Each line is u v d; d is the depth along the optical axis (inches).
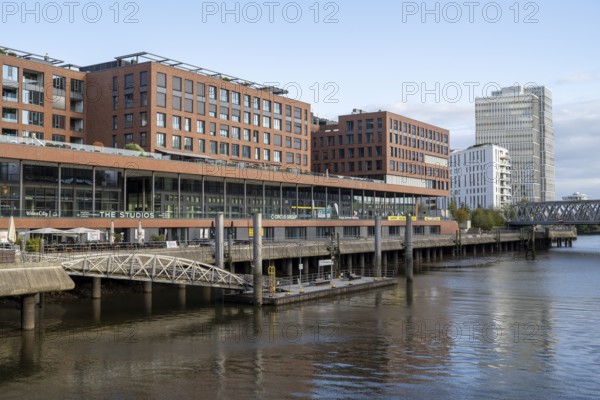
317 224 3821.4
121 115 3238.2
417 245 3978.8
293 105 4320.9
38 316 1595.7
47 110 3134.8
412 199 5310.0
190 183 3253.0
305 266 2903.5
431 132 5565.9
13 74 2987.2
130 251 2017.7
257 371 1116.5
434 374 1104.2
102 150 2596.0
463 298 2097.7
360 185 4286.4
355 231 4345.5
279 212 3885.3
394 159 4955.7
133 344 1315.2
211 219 2997.0
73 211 2443.4
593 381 1064.2
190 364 1160.2
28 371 1098.7
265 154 4018.2
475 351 1280.8
